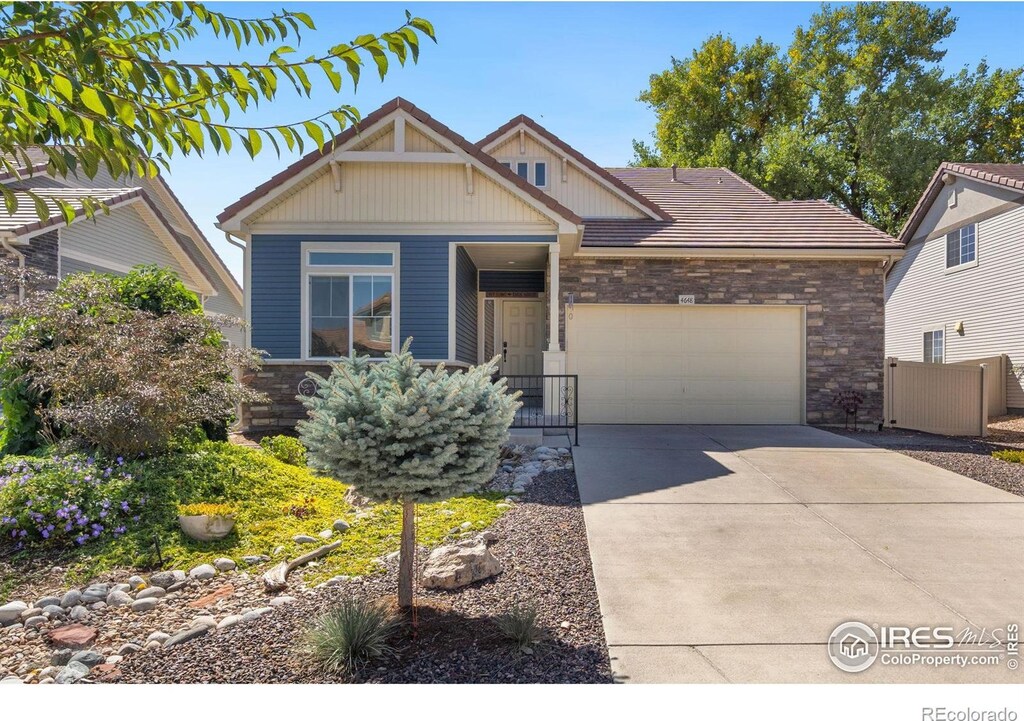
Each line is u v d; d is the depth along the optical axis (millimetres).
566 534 5723
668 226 13297
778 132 28531
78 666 3637
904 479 7641
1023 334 16188
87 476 5840
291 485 7109
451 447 3936
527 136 14125
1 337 7199
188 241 21422
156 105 3162
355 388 4023
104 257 14172
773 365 12336
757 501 6707
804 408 12273
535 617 3951
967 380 12672
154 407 6551
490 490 7309
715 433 11023
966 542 5539
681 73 31312
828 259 12234
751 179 27062
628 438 10336
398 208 10727
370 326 10711
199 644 3895
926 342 20406
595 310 12289
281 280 10680
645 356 12297
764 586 4633
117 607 4527
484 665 3531
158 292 8359
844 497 6863
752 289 12250
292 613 4270
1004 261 16844
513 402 4289
